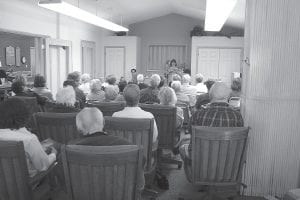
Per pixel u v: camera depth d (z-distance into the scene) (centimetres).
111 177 181
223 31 1098
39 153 221
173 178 371
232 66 1036
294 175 303
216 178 253
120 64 1085
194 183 256
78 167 180
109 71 1093
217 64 1044
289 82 292
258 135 300
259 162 303
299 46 288
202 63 1052
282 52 289
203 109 282
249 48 295
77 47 892
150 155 276
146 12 1043
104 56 1092
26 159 206
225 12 541
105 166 177
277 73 292
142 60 1180
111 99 467
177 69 1043
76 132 290
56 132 291
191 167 261
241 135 241
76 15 618
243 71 311
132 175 184
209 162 249
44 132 294
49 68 756
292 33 286
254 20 287
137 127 265
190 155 270
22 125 220
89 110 207
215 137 239
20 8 620
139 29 1178
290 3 283
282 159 302
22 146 189
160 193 328
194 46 1050
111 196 185
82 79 654
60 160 200
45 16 717
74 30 870
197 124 277
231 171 253
